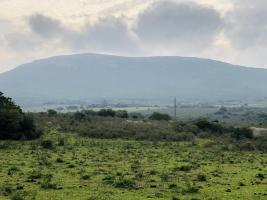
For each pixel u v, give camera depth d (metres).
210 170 52.16
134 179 43.50
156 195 35.69
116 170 50.25
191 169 52.50
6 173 46.38
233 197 35.59
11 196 33.53
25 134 86.50
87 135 95.06
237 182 43.16
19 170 48.53
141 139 94.12
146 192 37.12
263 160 66.19
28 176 44.41
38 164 54.16
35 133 87.62
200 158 65.56
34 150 70.31
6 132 84.62
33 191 36.66
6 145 74.38
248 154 75.50
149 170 50.78
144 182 42.00
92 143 82.75
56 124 111.19
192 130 108.00
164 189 38.44
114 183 40.34
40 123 110.06
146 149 76.56
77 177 44.53
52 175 45.38
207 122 112.12
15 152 67.38
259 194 36.91
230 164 59.00
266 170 53.22
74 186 39.25
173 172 49.56
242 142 89.19
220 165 57.47
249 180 44.59
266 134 101.38
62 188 38.31
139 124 112.69
